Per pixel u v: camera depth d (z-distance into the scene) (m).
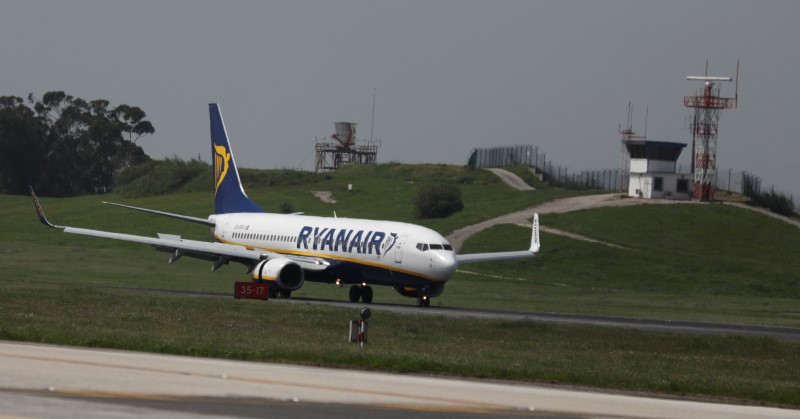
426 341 153.00
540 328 183.25
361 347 135.25
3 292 199.25
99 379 89.00
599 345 165.25
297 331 155.25
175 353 117.06
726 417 90.69
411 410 82.44
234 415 75.62
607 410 89.62
